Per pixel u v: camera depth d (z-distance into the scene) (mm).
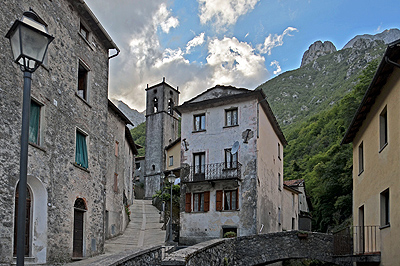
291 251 17125
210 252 12102
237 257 15836
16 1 11117
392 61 9781
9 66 10609
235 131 23656
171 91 52969
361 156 15516
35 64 5316
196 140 24609
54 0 13195
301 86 128875
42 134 11984
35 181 11508
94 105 15922
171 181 18531
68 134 13594
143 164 54906
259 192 22969
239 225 22109
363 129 14469
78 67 14727
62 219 12766
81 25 15594
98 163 15906
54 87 12852
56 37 13172
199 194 23844
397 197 10242
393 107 10633
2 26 10484
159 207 35281
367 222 13820
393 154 10617
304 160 55250
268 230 24594
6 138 10273
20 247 4707
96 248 15062
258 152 23234
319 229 38906
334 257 16859
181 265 8664
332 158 37688
